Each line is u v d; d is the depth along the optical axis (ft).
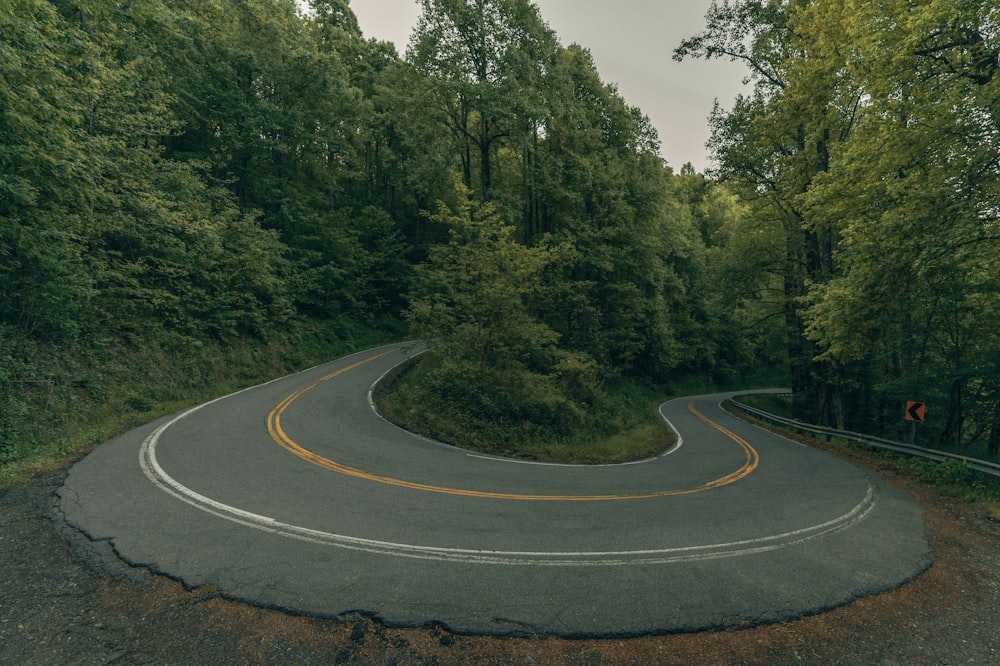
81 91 34.94
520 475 29.55
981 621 14.32
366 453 31.09
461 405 46.96
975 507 26.53
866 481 31.99
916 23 28.68
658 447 49.24
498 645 11.89
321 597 13.51
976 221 28.45
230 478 23.81
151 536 17.01
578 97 88.94
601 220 83.66
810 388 73.56
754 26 56.49
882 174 35.47
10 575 14.34
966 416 58.34
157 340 49.37
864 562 17.83
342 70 89.56
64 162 32.04
